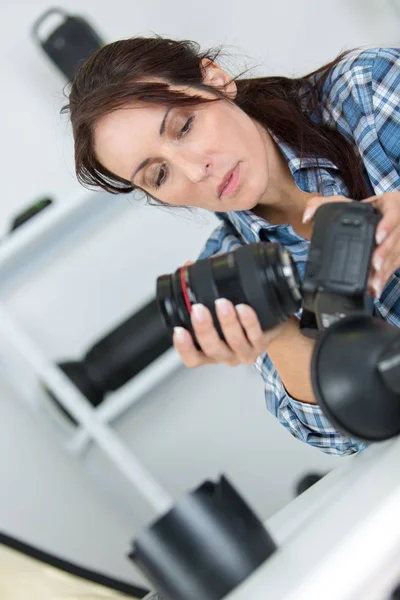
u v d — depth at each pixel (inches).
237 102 42.0
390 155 40.8
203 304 29.1
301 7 90.1
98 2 86.7
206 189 38.0
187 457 87.7
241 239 45.8
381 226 27.1
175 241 88.3
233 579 20.2
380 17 91.7
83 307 86.9
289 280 28.3
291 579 18.8
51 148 86.0
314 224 27.9
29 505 83.2
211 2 88.4
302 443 88.3
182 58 38.1
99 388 77.3
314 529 21.2
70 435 82.3
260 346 30.0
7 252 76.4
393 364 22.2
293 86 43.7
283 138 41.9
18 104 85.2
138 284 87.8
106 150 37.8
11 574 40.1
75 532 83.7
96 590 41.3
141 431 87.5
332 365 23.2
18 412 84.7
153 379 77.0
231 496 20.9
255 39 90.0
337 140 42.3
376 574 18.8
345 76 42.1
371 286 27.8
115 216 87.0
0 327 75.9
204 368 89.0
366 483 22.2
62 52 76.4
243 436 88.6
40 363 75.9
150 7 87.7
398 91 40.2
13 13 84.9
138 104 35.9
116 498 85.7
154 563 20.6
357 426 23.0
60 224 80.4
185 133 36.7
